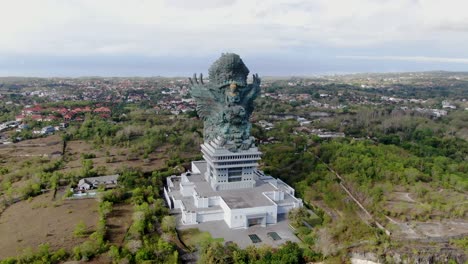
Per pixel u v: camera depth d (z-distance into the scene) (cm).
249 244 14050
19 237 13238
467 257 12888
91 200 16700
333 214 16512
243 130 17275
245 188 17675
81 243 12850
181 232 14788
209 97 17625
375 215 15888
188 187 17550
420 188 17662
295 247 13262
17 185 18125
